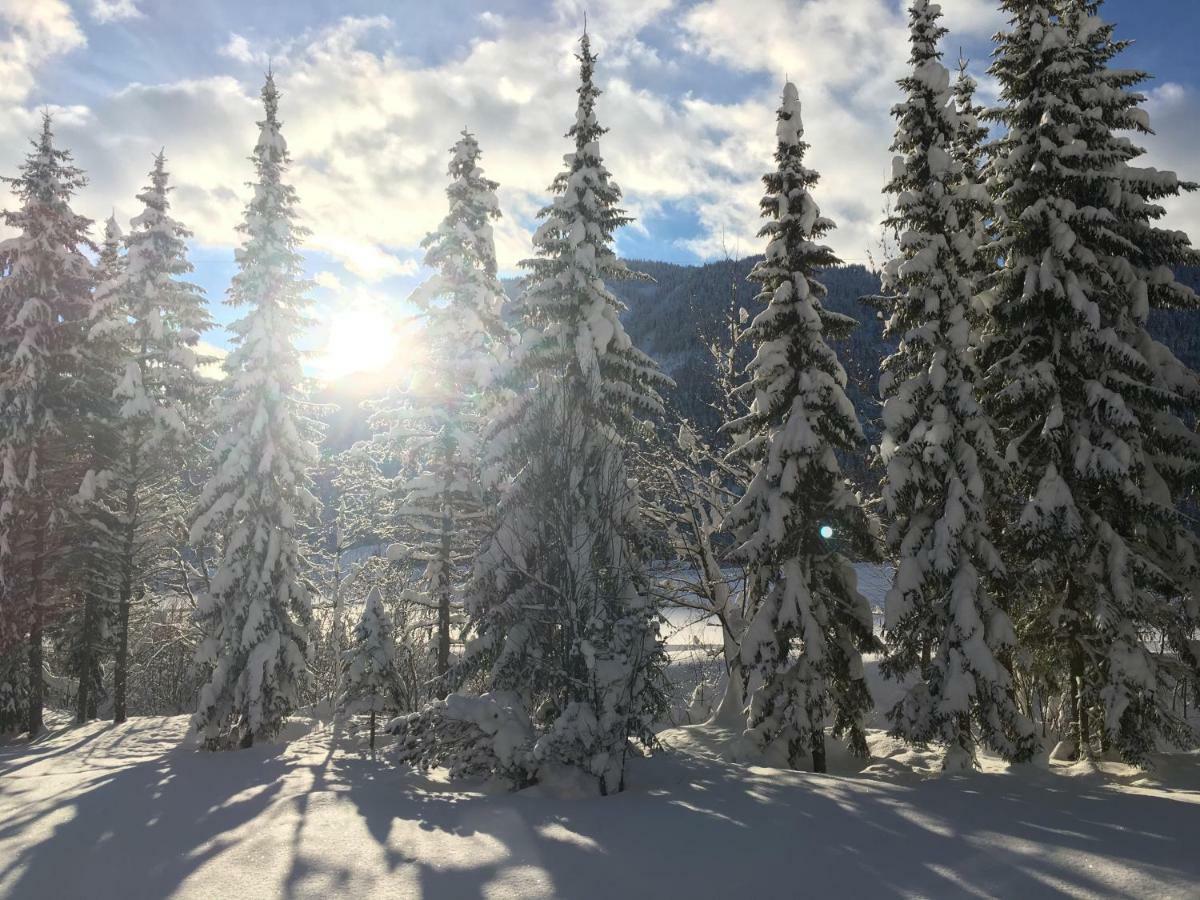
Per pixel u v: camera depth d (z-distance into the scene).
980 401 16.58
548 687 15.28
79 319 25.61
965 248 15.77
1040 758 14.42
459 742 14.27
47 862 9.84
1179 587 14.41
